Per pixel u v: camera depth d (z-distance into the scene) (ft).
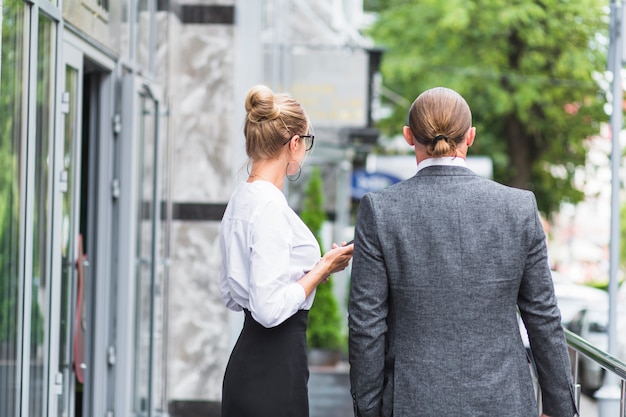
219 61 31.19
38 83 17.78
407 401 11.61
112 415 23.63
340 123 49.16
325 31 57.67
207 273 31.04
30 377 17.65
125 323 23.72
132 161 23.75
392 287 11.83
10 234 16.60
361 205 12.17
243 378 12.82
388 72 77.10
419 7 76.95
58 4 18.49
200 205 31.07
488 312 11.66
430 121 12.03
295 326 12.91
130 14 24.95
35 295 17.97
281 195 12.90
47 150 18.47
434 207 11.83
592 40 59.31
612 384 26.27
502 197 11.91
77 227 20.85
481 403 11.49
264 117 13.02
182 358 30.99
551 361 11.83
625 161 64.95
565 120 74.23
